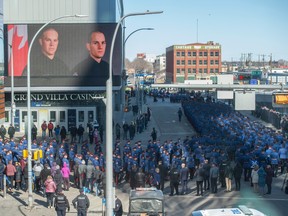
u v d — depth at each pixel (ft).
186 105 234.17
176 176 88.69
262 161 99.50
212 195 89.40
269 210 77.92
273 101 123.34
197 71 643.04
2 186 91.35
